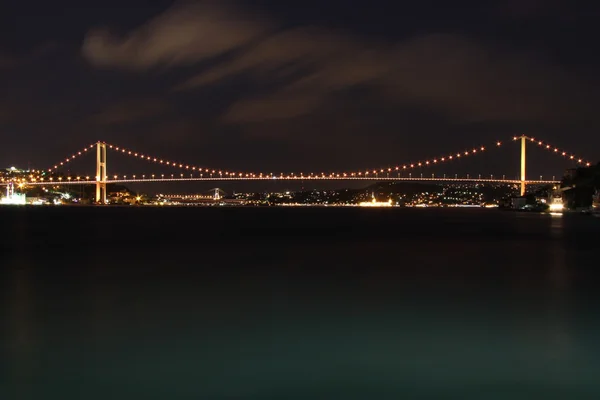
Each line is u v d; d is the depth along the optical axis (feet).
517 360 40.19
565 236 178.09
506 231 208.13
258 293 67.26
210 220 309.83
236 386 35.27
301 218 362.33
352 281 77.25
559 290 69.41
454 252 121.19
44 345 43.93
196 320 52.54
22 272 84.84
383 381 36.09
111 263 97.14
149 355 41.39
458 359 40.50
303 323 51.49
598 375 37.09
